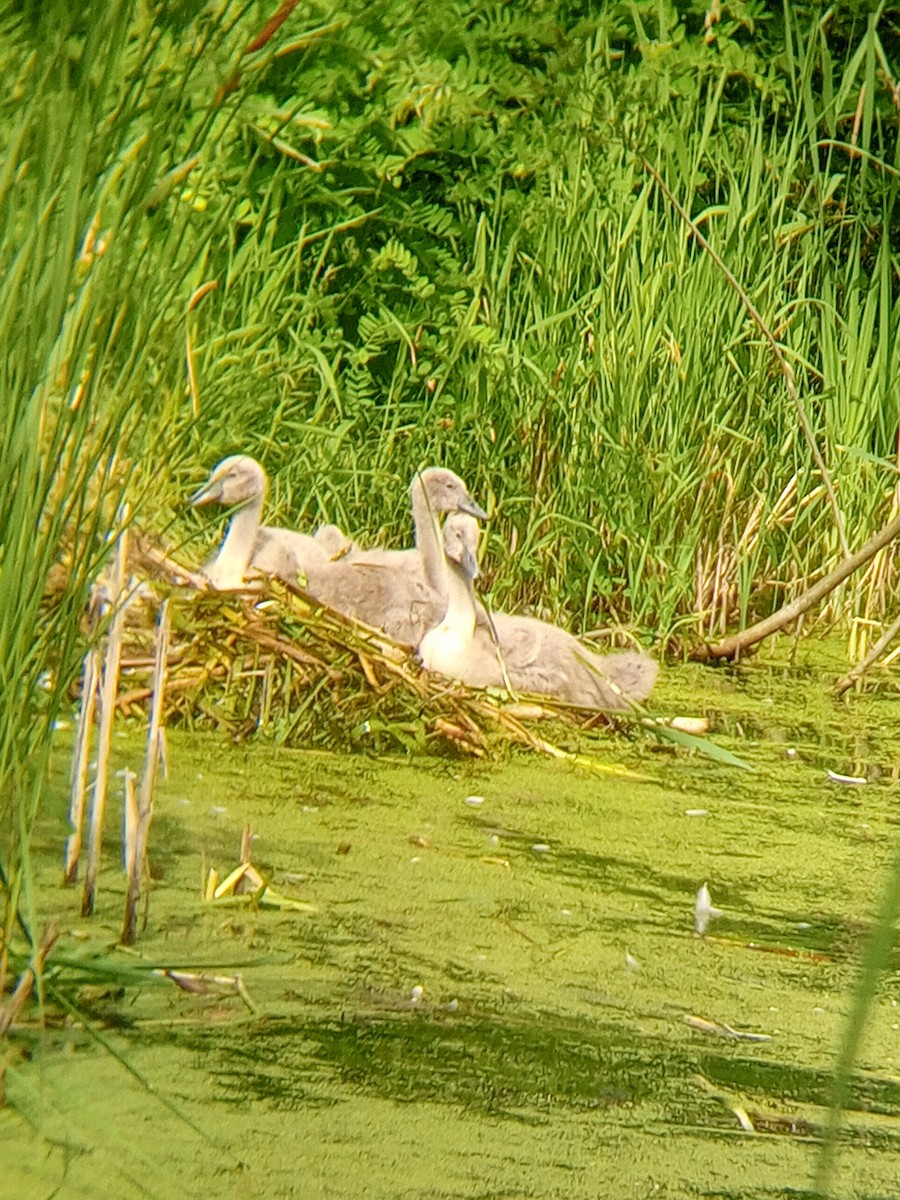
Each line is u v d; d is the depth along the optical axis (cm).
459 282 1220
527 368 1200
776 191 1277
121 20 432
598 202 1248
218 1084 507
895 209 1378
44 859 660
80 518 490
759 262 1270
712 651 1141
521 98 1246
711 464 1210
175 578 922
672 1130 500
